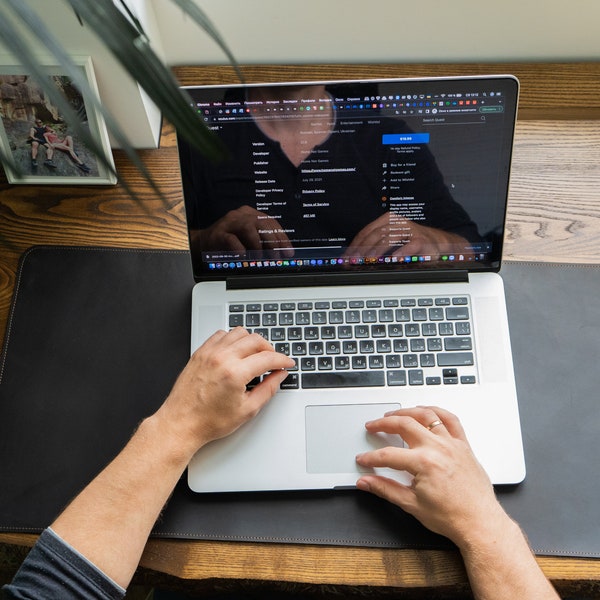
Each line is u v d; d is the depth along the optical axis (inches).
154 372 33.3
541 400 32.3
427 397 31.7
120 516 27.3
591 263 35.6
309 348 32.5
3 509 30.3
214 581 29.6
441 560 29.0
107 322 34.4
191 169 30.9
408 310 33.1
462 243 33.0
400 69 39.8
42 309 34.7
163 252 36.3
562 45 39.3
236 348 30.8
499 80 29.6
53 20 31.2
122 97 35.0
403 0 36.8
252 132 30.5
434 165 31.2
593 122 38.9
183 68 40.3
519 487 30.5
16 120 35.2
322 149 30.8
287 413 31.3
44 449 31.6
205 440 29.7
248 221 32.4
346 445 30.7
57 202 37.6
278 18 37.8
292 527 29.8
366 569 29.1
